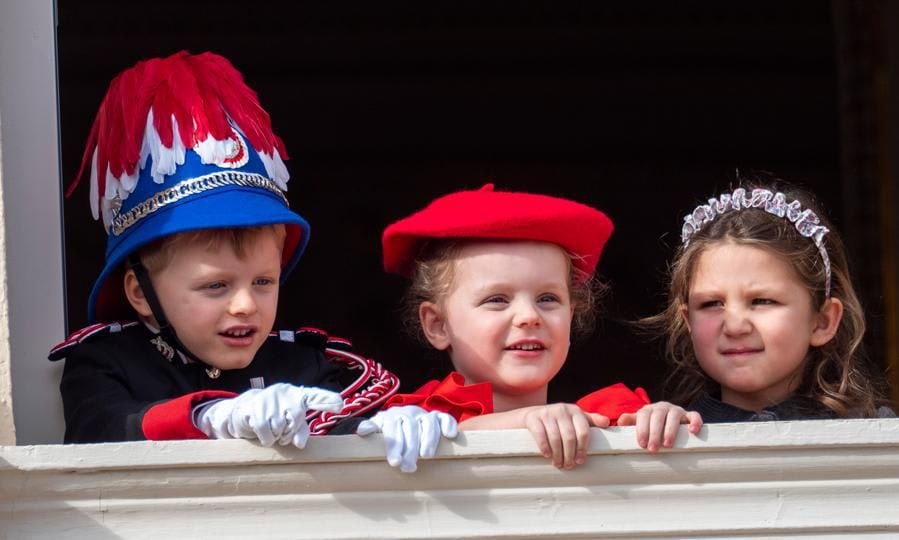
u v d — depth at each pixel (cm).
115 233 699
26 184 683
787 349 770
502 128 1986
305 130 1958
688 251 796
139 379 676
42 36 690
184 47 1798
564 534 581
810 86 1931
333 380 741
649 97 1961
